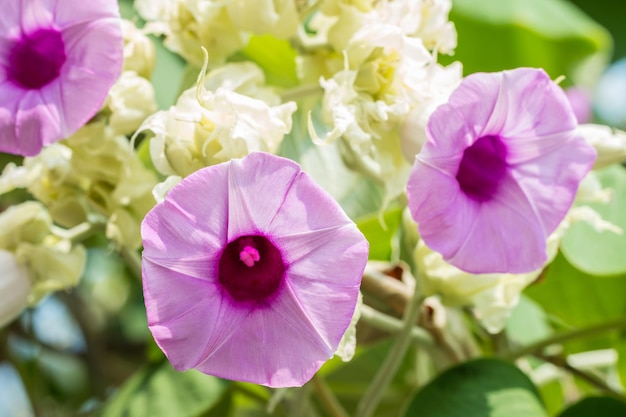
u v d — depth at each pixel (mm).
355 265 479
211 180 477
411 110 527
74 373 934
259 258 486
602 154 546
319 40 564
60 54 521
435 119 501
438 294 550
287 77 669
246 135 498
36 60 522
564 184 519
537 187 519
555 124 518
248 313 487
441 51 565
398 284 592
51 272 562
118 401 650
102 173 542
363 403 570
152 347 668
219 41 551
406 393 725
